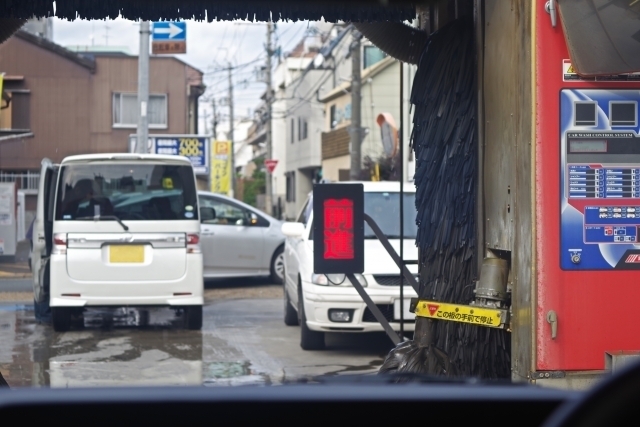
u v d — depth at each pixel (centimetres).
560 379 520
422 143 696
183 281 1393
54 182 1473
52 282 1367
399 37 790
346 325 1189
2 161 5059
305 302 1222
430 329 676
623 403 217
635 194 530
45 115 5119
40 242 1459
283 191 9525
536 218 525
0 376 621
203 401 263
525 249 533
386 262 1212
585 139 529
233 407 265
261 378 1041
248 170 13350
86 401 256
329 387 279
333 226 788
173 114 5331
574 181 527
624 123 530
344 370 1096
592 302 524
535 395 273
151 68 5309
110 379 1027
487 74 620
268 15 737
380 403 269
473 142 647
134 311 1695
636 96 532
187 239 1397
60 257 1367
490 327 590
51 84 5122
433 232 677
